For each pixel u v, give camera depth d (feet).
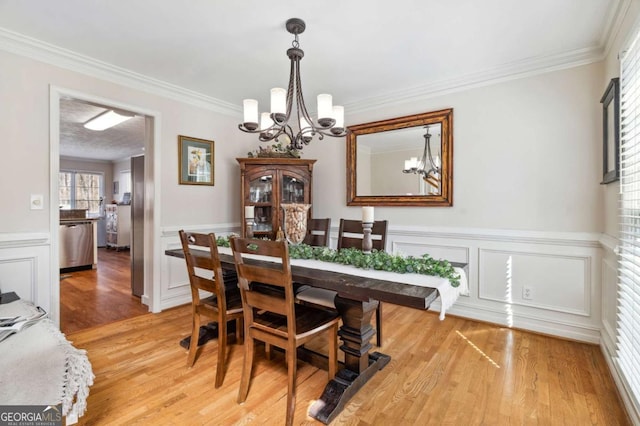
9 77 7.22
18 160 7.38
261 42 7.41
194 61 8.41
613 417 5.11
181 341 7.72
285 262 4.79
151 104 9.84
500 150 8.89
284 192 12.12
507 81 8.73
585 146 7.75
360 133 11.51
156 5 6.02
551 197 8.21
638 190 5.08
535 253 8.45
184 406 5.37
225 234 12.05
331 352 5.79
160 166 10.10
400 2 5.92
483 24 6.65
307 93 10.75
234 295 7.05
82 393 4.41
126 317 9.59
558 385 5.99
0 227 7.17
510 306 8.84
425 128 10.14
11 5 6.00
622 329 5.70
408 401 5.54
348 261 6.05
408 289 4.47
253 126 6.69
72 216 18.31
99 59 8.30
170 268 10.52
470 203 9.40
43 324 5.19
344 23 6.62
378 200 11.12
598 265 7.63
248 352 5.54
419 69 8.88
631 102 5.44
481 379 6.21
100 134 17.17
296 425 4.94
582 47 7.54
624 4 5.62
